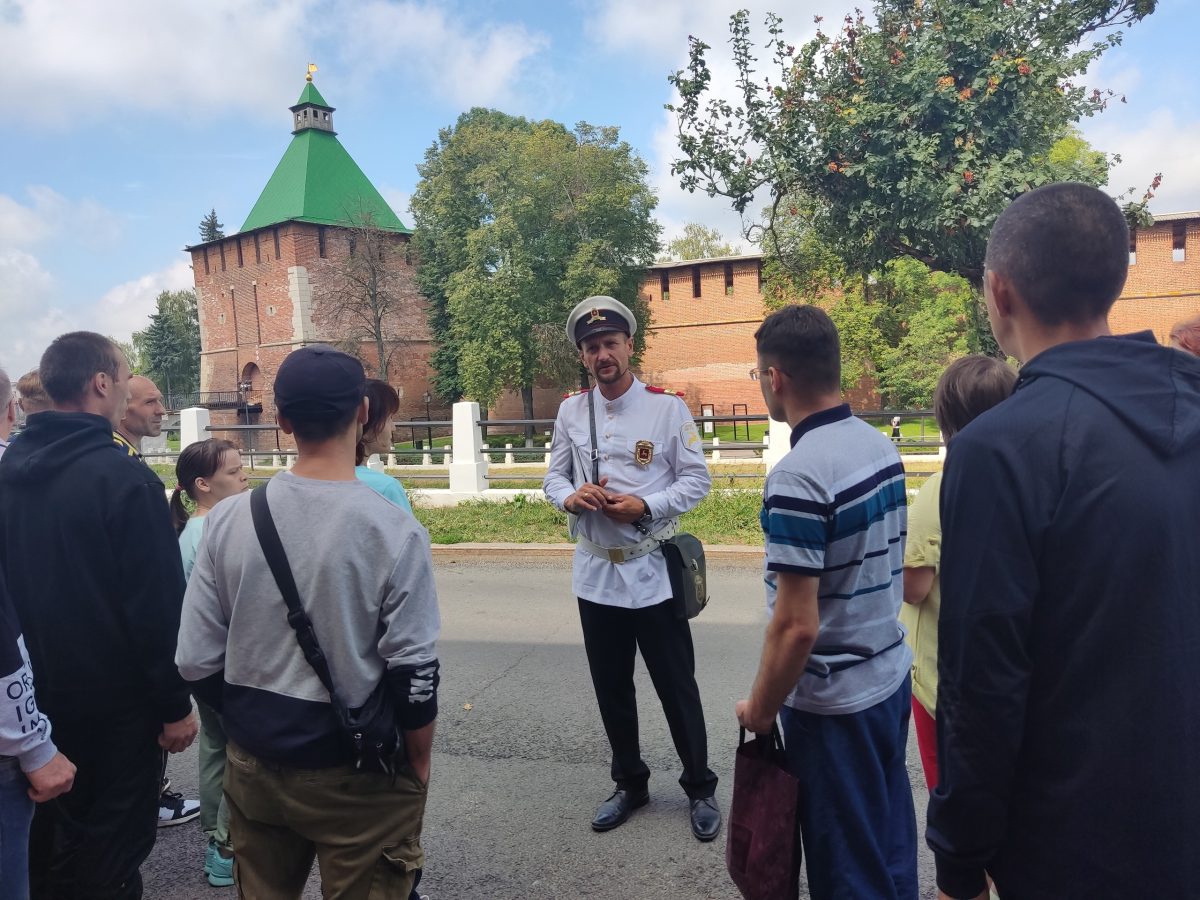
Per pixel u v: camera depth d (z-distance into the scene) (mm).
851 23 11836
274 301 47562
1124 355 1370
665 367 41750
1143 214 11883
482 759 4137
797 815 2168
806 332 2131
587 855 3240
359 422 2068
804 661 2006
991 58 11023
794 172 12297
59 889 2455
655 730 4402
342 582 1858
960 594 1383
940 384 2570
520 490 11906
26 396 3543
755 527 9211
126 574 2393
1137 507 1279
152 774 2543
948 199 10898
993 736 1345
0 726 1913
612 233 35531
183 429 13531
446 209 39688
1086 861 1323
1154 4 10648
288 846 2035
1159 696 1279
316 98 49219
